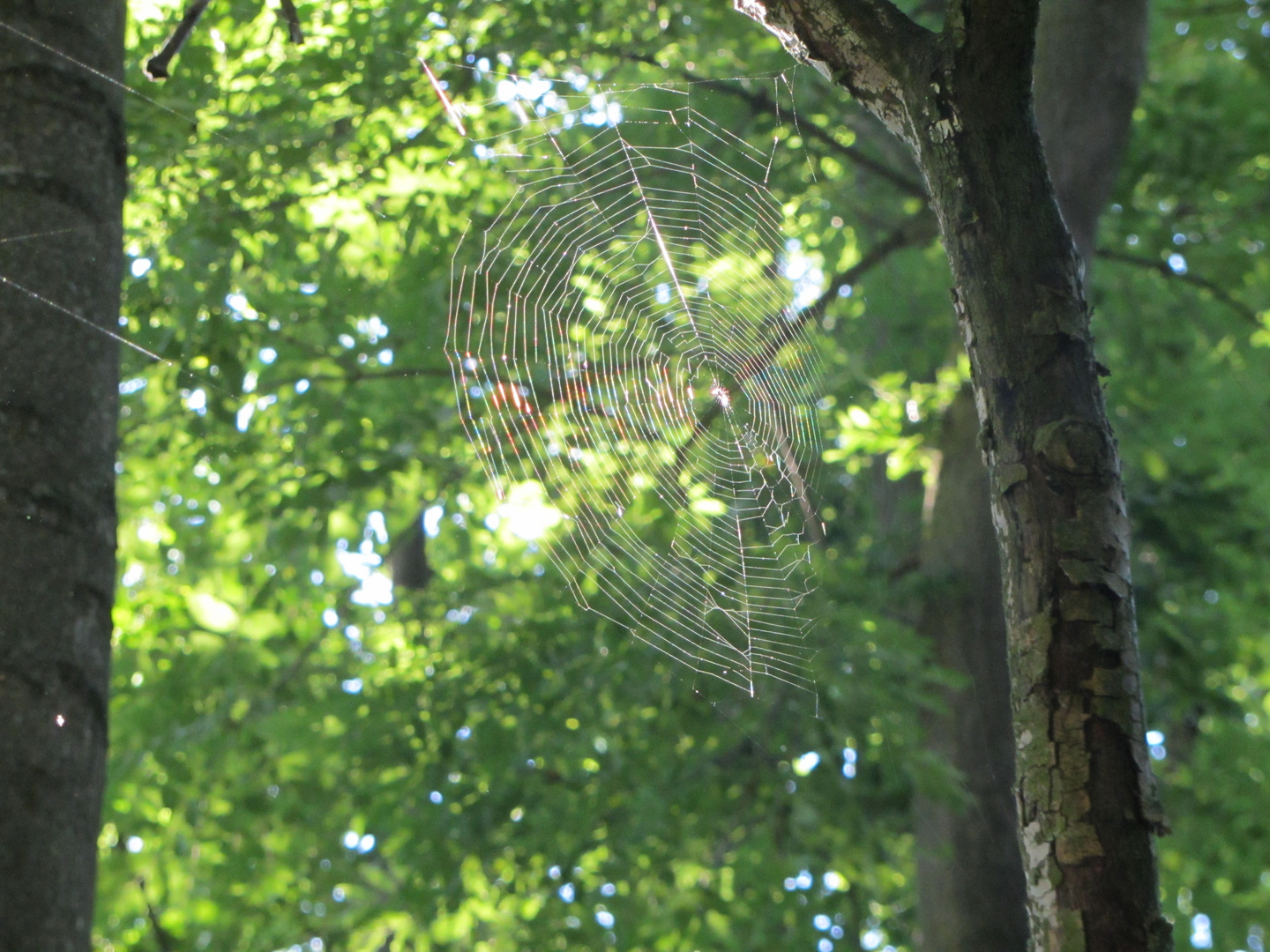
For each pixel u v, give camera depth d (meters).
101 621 2.57
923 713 7.21
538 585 7.44
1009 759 6.95
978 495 7.53
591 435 6.63
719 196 6.80
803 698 6.67
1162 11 8.12
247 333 6.66
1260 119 8.01
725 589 6.65
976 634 7.23
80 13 3.03
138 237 6.26
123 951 6.94
